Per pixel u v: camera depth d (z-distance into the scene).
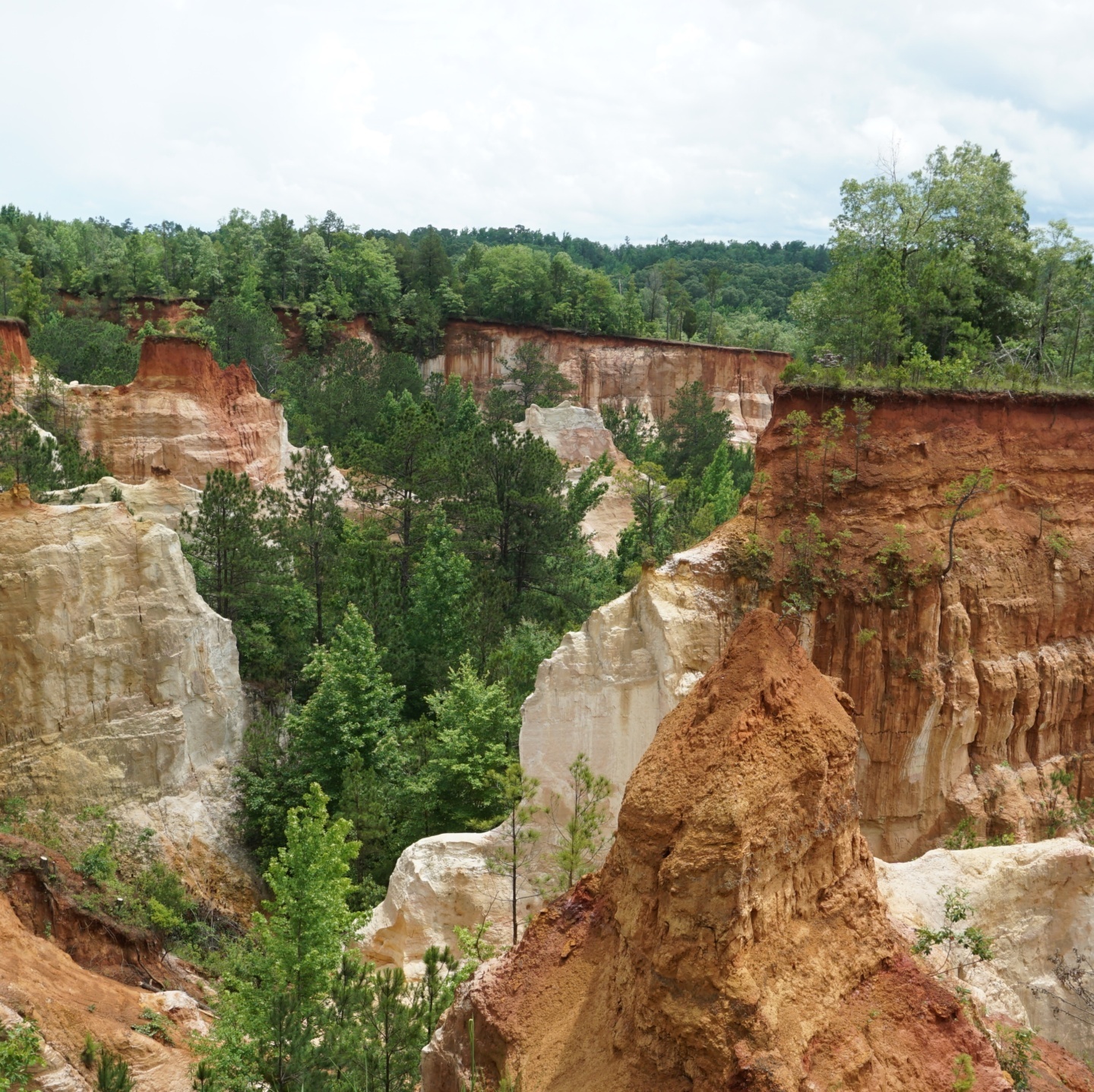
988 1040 17.05
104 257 151.50
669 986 15.34
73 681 38.47
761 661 17.12
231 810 41.69
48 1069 23.19
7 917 27.52
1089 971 22.50
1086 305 54.44
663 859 16.19
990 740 33.06
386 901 32.75
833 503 33.34
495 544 61.75
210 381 66.94
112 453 63.44
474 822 37.75
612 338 129.38
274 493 55.47
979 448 34.66
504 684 43.00
